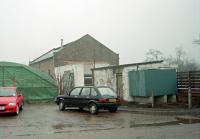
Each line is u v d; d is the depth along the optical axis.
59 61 46.44
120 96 23.31
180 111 15.59
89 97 16.23
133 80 20.89
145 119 13.47
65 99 17.91
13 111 15.38
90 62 48.84
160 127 10.86
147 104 19.61
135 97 21.19
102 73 25.77
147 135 9.13
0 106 15.13
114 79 24.08
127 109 17.47
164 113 15.56
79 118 14.15
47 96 26.80
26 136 9.45
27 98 25.89
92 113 15.95
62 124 12.16
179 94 20.78
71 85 29.75
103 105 15.72
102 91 16.22
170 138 8.55
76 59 47.81
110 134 9.55
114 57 51.06
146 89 19.73
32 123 12.55
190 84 19.58
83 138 8.94
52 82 27.38
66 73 31.23
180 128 10.48
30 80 26.70
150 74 19.92
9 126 11.72
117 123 12.25
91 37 49.69
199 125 11.20
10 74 26.45
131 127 11.05
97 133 9.82
